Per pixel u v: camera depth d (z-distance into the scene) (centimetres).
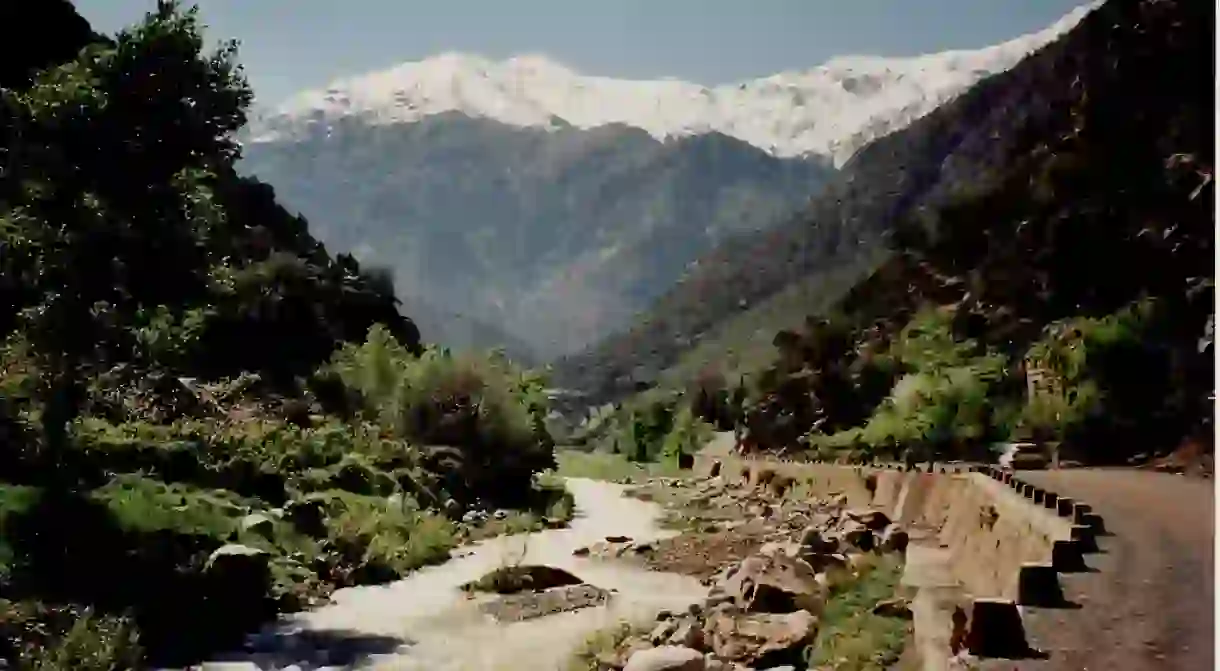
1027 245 8169
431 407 5388
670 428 12519
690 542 3944
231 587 2464
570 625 2561
